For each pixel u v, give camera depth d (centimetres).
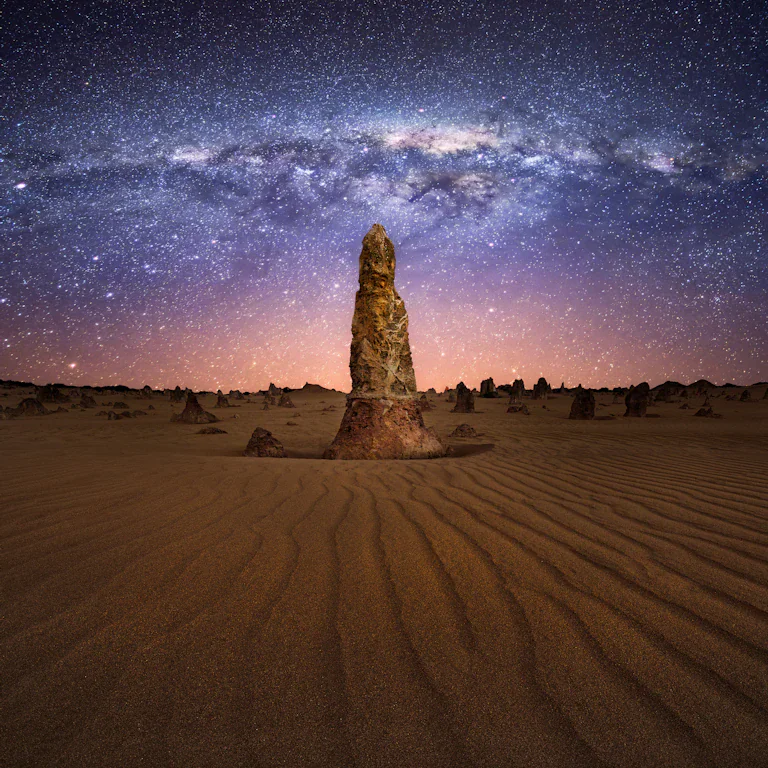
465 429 1022
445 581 219
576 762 116
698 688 144
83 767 113
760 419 1498
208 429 1148
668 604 199
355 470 506
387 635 173
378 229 755
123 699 138
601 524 309
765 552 259
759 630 179
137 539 271
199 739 123
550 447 750
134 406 2958
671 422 1387
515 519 319
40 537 272
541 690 143
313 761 117
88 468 492
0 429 1280
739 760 117
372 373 712
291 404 2984
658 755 118
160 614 187
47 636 170
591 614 189
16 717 130
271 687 144
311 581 218
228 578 220
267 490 399
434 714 132
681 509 346
